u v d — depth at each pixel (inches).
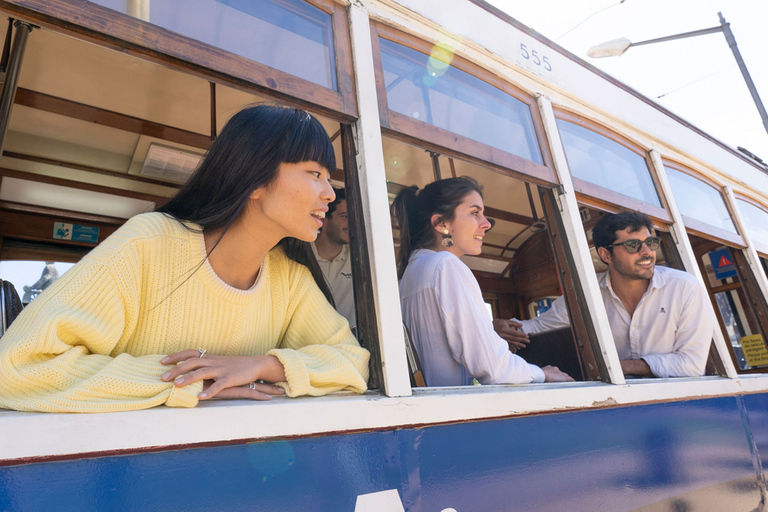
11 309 46.4
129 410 30.9
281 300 47.0
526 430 53.0
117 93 82.1
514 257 166.6
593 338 69.6
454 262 63.1
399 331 46.4
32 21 35.0
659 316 91.0
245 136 40.7
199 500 31.9
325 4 54.7
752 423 91.5
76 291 33.0
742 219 128.6
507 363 57.7
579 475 56.0
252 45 46.3
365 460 40.0
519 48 81.7
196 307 39.8
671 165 114.0
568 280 73.5
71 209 97.7
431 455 44.0
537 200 141.4
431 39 65.5
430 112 61.4
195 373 34.2
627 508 60.0
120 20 38.1
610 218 94.0
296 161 40.8
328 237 77.7
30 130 86.3
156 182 101.8
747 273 125.6
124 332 36.9
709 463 77.0
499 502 47.1
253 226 41.2
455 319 59.9
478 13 75.8
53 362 30.1
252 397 36.7
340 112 50.7
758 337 150.8
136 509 29.8
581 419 59.9
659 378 78.6
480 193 76.3
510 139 72.9
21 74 76.1
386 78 57.5
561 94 87.4
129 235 37.2
